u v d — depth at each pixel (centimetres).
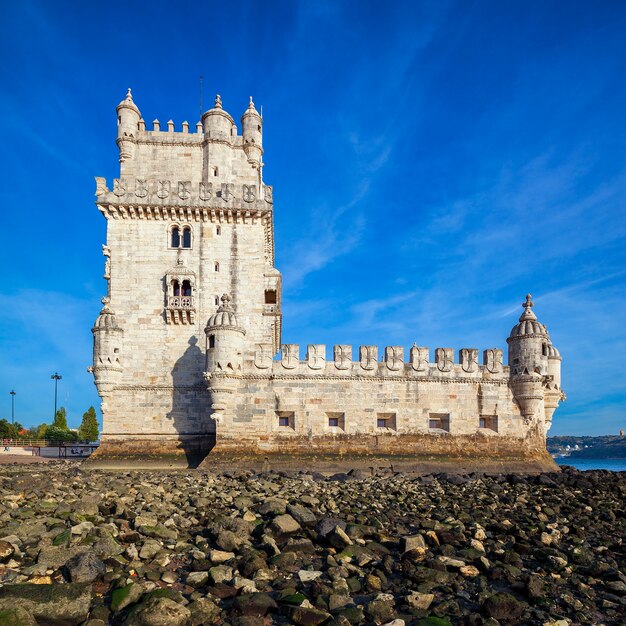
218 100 4191
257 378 3353
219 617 923
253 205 3931
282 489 2355
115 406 3700
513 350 3603
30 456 5147
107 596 973
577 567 1305
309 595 1036
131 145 4112
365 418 3394
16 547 1141
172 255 3900
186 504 1858
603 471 3519
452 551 1356
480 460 3394
